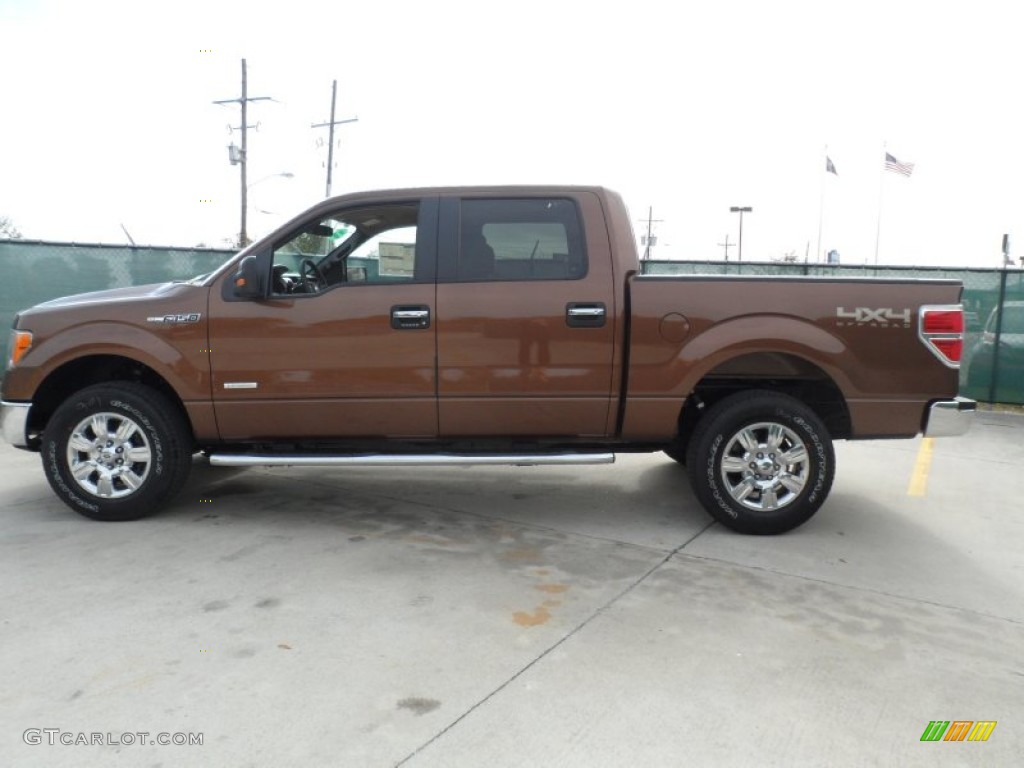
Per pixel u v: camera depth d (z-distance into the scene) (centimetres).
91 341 452
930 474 628
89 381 501
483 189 455
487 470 625
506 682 284
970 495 561
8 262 951
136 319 453
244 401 452
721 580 388
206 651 305
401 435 457
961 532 473
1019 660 309
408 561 409
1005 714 269
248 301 448
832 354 430
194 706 266
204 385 451
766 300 434
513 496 543
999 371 983
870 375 435
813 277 438
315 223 456
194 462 643
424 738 249
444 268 446
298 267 493
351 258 506
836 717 264
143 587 370
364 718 260
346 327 443
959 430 438
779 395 448
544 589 373
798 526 467
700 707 269
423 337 441
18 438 470
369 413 451
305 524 473
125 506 463
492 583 380
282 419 455
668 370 438
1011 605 363
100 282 973
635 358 438
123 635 318
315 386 448
